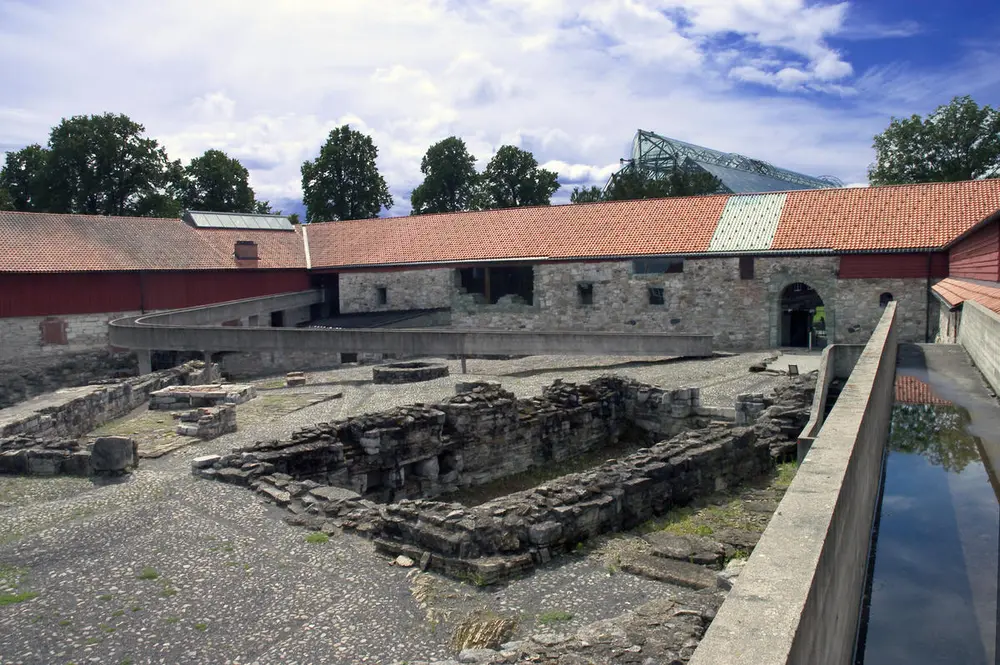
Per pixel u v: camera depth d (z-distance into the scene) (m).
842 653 5.05
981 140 54.62
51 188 55.50
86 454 13.17
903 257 31.17
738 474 12.66
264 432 17.95
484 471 15.87
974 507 8.98
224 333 31.48
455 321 41.28
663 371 26.88
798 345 37.91
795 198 36.69
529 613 7.34
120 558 8.78
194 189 66.06
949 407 13.58
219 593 7.80
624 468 10.87
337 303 48.03
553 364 29.95
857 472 6.35
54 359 36.28
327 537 9.42
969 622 6.43
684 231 36.91
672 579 8.08
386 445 13.78
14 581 8.15
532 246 39.66
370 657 6.46
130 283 38.75
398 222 46.56
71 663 6.41
